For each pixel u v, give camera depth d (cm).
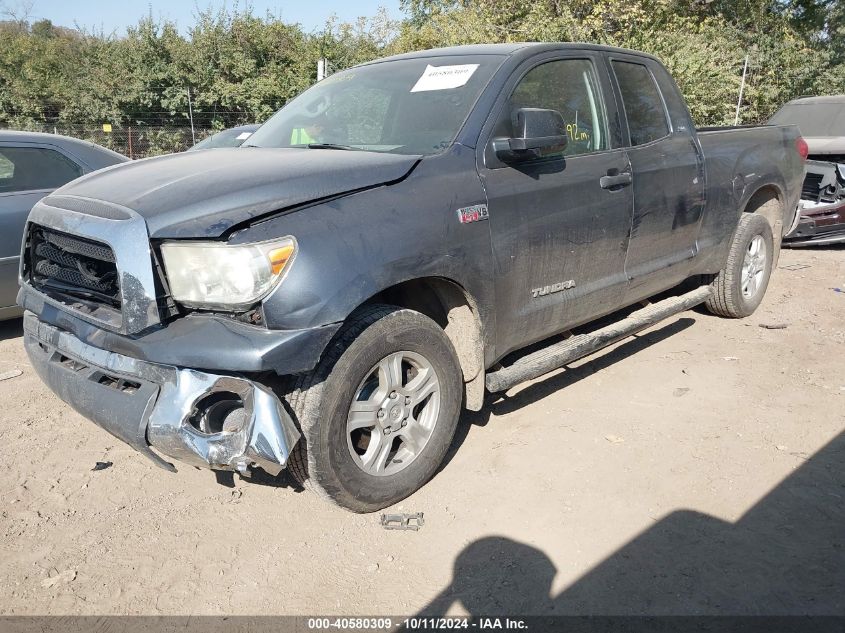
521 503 324
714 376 461
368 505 313
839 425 389
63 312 308
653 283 459
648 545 291
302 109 429
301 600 268
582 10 1446
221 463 264
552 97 392
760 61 1708
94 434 405
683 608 256
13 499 338
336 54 2566
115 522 320
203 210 274
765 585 266
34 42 2736
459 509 321
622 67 446
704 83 1334
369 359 296
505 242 346
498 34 1493
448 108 362
